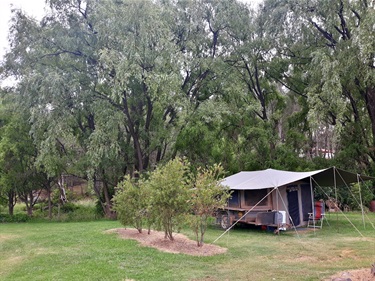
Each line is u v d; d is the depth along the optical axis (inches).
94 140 633.6
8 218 723.4
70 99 660.7
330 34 705.6
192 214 344.5
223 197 342.3
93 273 250.2
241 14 718.5
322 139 1024.9
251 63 766.5
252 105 716.0
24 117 719.1
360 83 671.1
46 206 894.4
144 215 391.5
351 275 221.5
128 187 410.6
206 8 722.2
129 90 667.4
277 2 716.7
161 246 342.6
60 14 679.7
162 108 674.8
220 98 751.7
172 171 336.2
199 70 734.5
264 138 716.0
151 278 236.5
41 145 633.0
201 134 683.4
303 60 751.1
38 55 690.8
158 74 607.5
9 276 257.3
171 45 630.5
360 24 585.9
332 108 653.3
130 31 625.6
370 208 708.0
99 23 629.0
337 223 524.1
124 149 723.4
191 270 257.0
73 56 699.4
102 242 373.7
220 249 334.6
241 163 727.7
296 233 439.2
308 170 697.0
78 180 1058.1
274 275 240.7
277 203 473.4
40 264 288.0
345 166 736.3
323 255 307.1
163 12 664.4
